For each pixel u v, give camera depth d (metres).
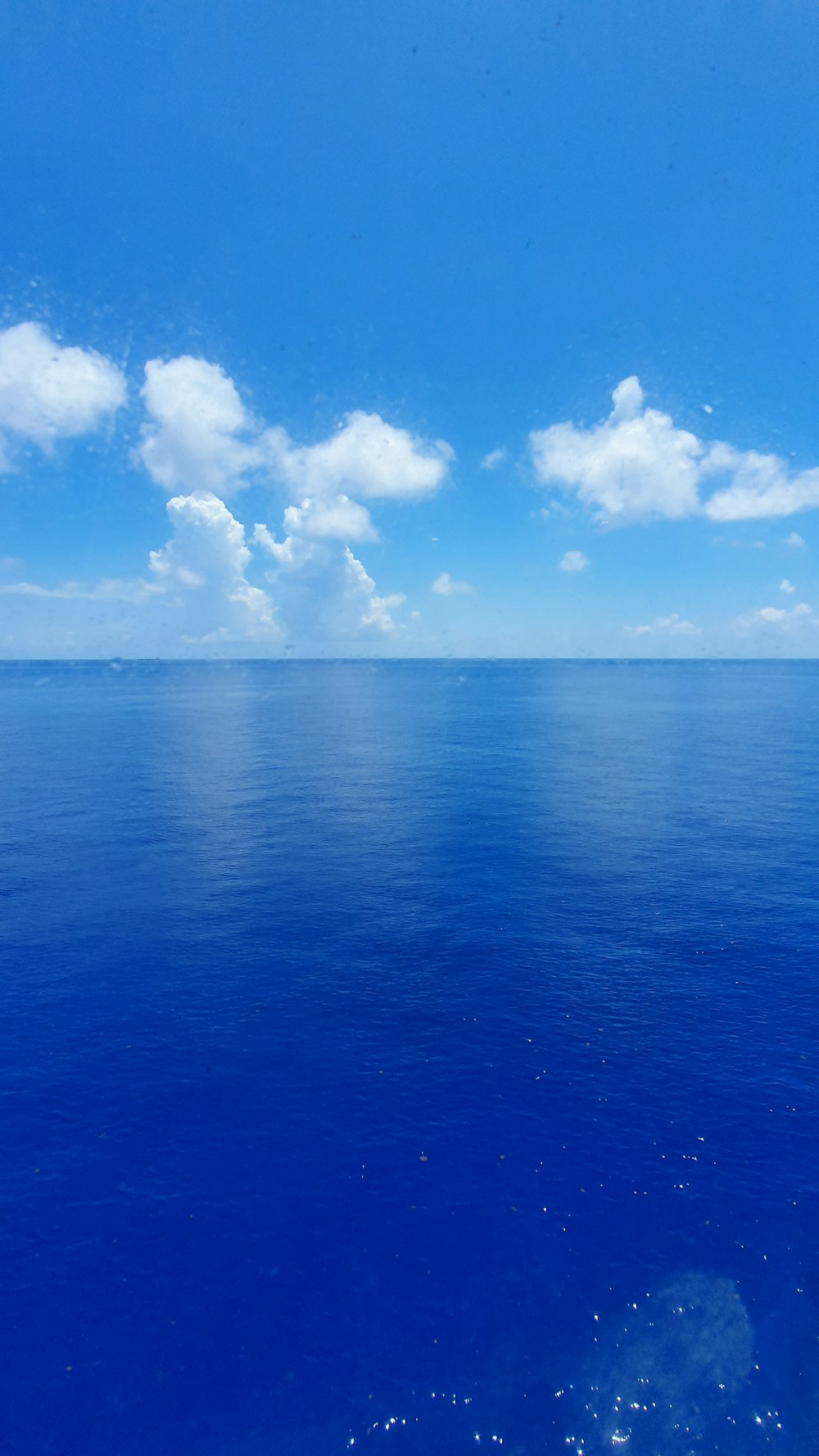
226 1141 10.32
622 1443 6.66
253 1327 7.66
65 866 22.44
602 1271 8.23
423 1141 10.27
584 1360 7.33
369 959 15.98
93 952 16.39
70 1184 9.53
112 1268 8.32
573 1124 10.55
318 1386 7.11
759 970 15.27
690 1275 8.16
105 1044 12.75
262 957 16.09
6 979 15.15
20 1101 11.20
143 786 34.34
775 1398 6.99
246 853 23.69
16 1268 8.32
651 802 31.00
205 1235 8.74
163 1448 6.63
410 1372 7.25
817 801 31.17
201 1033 13.08
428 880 21.03
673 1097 11.14
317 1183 9.51
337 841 25.09
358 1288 8.08
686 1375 7.18
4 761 41.69
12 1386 7.11
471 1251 8.50
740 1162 9.78
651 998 14.14
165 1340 7.54
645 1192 9.29
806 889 20.09
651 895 19.72
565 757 43.88
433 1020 13.46
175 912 18.72
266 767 39.75
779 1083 11.48
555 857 23.16
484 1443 6.65
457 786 34.47
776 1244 8.53
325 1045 12.66
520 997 14.23
